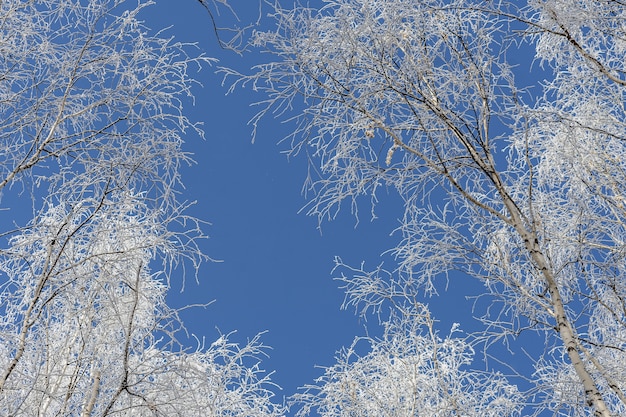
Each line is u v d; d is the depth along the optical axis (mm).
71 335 4422
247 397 5879
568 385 4219
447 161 4406
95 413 4098
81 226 3727
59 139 3898
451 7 4387
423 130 4461
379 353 6125
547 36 5168
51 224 3783
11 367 3393
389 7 4492
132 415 4305
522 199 5199
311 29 4316
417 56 4562
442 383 5238
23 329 3484
